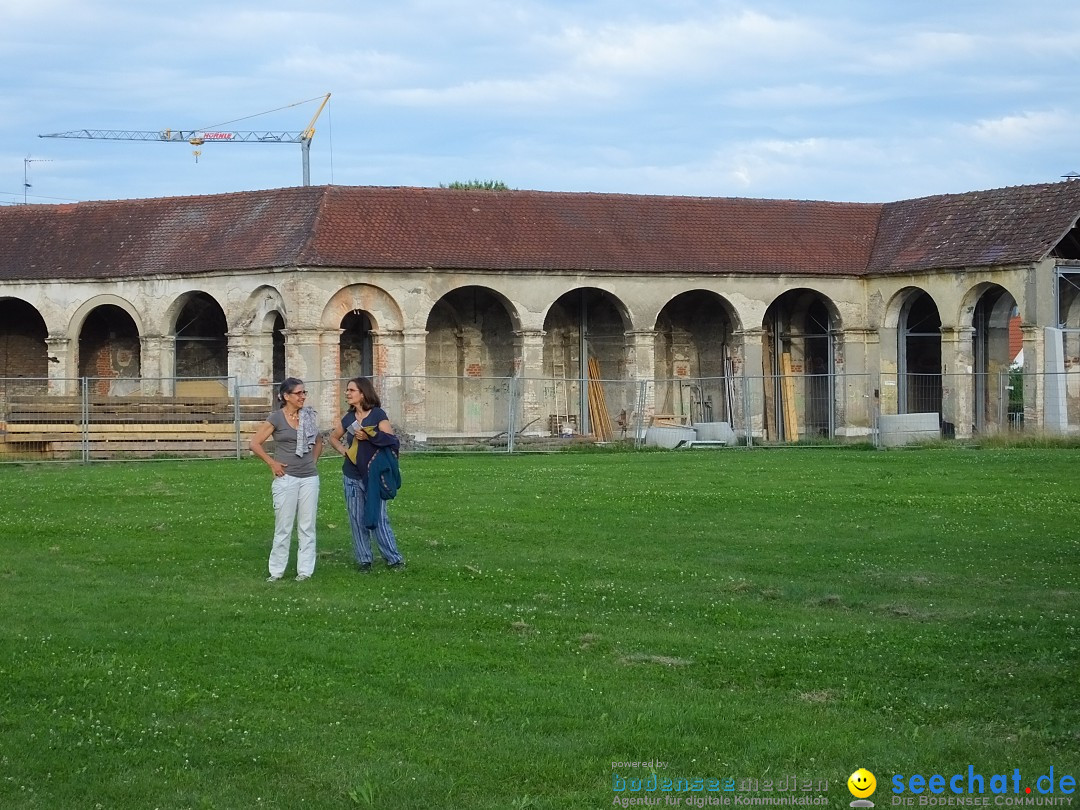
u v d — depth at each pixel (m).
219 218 43.34
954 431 42.44
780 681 12.04
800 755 10.12
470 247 41.75
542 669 12.38
